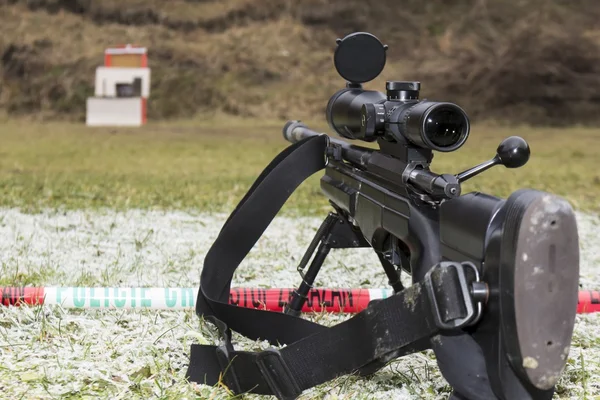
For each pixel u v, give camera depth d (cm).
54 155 988
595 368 223
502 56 1544
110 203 561
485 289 147
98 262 357
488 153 1077
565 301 141
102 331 243
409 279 344
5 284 298
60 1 1703
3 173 773
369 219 198
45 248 386
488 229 147
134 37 1653
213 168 880
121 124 1463
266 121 1457
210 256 228
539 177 825
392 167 184
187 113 1517
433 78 1509
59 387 196
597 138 1264
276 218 521
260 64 1617
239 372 192
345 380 204
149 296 264
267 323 213
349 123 208
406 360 227
